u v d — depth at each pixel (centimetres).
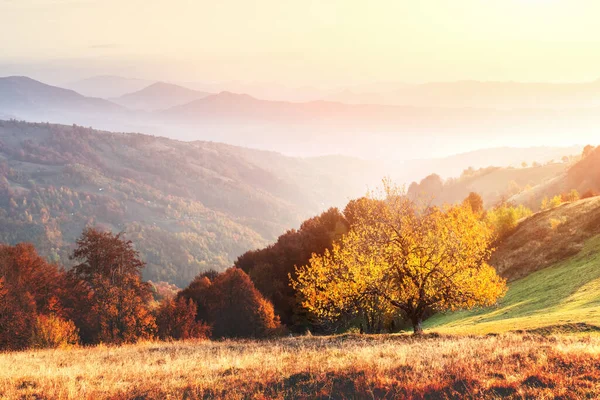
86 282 4869
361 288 2733
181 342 3231
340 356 1769
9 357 2303
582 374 1218
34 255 5834
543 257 5875
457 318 4934
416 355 1612
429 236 2652
